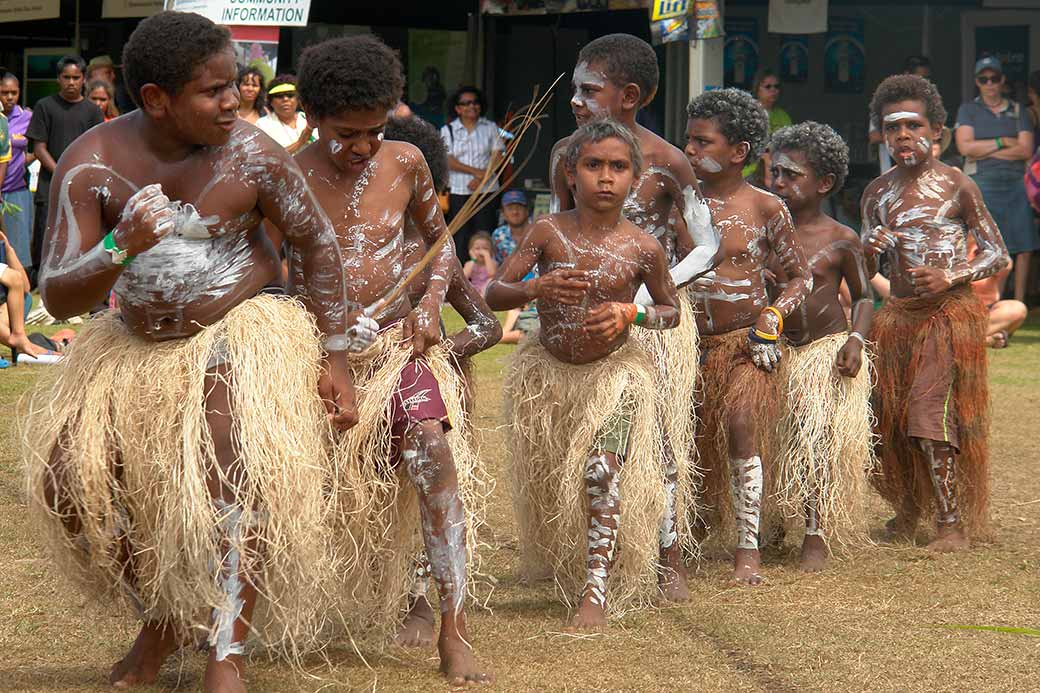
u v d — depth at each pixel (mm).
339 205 5906
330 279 5375
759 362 7547
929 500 8414
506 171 20172
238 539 4973
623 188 6508
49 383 5312
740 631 6160
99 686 5312
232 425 5000
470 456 6117
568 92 23750
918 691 5328
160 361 5082
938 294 8422
